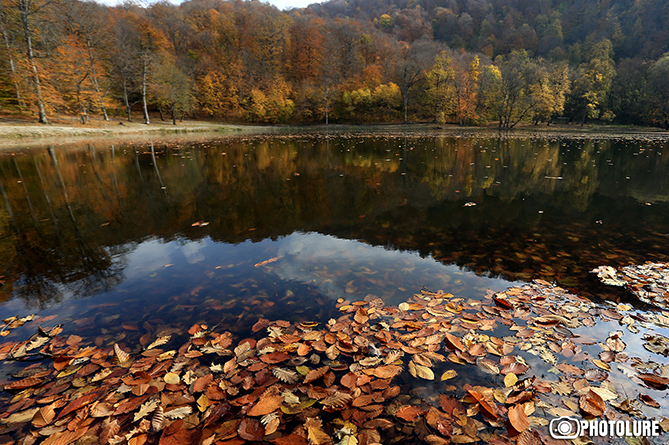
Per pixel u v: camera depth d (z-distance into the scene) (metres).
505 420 1.70
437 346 2.31
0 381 2.05
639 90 51.66
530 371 2.07
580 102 54.38
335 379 2.00
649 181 8.94
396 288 3.21
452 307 2.82
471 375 2.03
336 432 1.62
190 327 2.62
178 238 4.76
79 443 1.58
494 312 2.75
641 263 3.82
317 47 68.62
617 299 2.99
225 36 70.12
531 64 49.66
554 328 2.53
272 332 2.48
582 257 3.99
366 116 62.78
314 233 4.95
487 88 52.91
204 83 54.00
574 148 18.77
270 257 4.03
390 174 10.12
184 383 1.99
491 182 8.86
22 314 2.85
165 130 34.12
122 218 5.71
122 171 10.54
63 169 10.82
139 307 2.93
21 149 16.12
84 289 3.28
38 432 1.66
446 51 68.19
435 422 1.69
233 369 2.10
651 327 2.55
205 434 1.62
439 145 20.66
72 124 27.41
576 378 2.01
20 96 24.91
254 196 7.32
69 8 29.80
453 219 5.61
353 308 2.83
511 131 41.72
